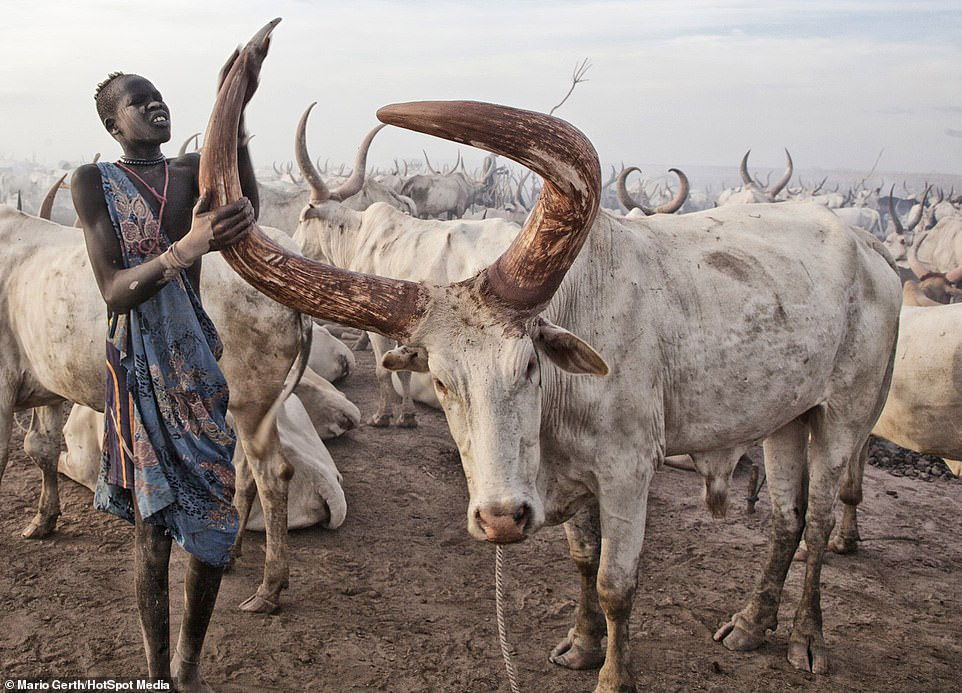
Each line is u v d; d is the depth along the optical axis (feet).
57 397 14.66
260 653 12.52
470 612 14.24
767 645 13.75
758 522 18.74
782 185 84.02
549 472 11.55
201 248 8.46
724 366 12.21
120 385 9.50
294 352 13.83
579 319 11.16
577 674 12.59
